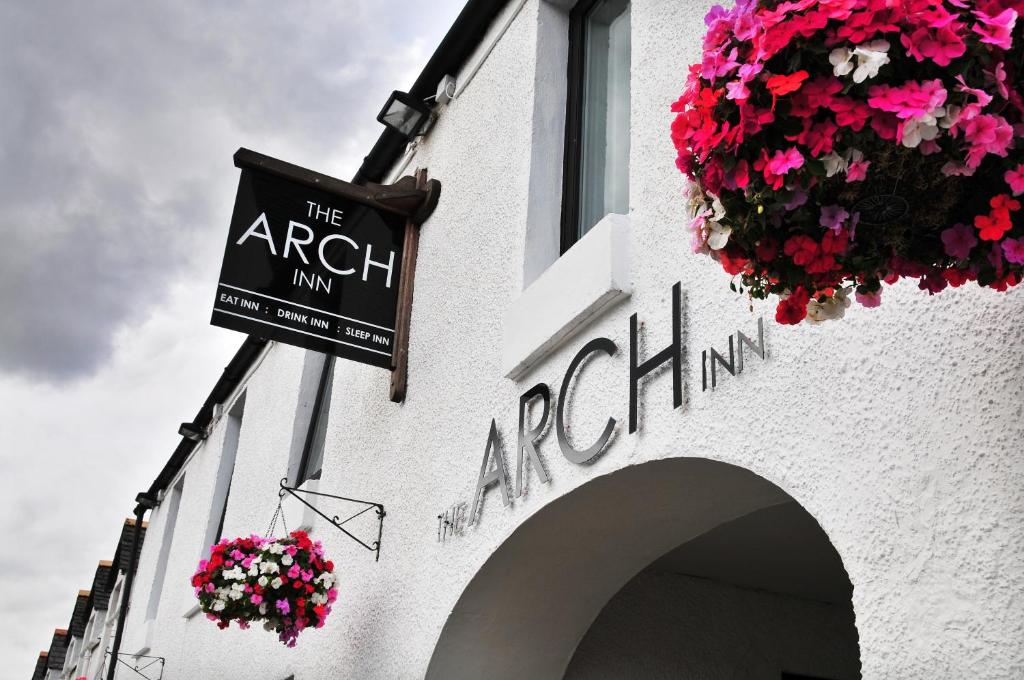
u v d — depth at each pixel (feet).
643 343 11.07
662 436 10.33
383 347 17.44
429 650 14.07
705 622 16.52
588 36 16.31
